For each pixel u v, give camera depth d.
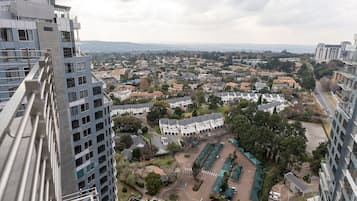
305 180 57.09
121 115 96.69
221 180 60.19
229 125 86.81
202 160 70.00
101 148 33.72
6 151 3.56
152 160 69.62
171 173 61.47
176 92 144.00
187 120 93.44
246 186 58.09
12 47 22.25
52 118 7.23
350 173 20.77
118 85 163.62
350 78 24.30
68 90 27.31
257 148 69.81
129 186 57.06
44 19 26.08
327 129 89.38
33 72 5.12
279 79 170.88
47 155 4.93
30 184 3.75
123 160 63.22
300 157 61.75
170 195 54.47
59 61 24.83
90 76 29.98
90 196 14.99
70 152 26.44
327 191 28.22
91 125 31.34
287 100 127.69
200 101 123.25
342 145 24.53
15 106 3.25
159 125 93.12
